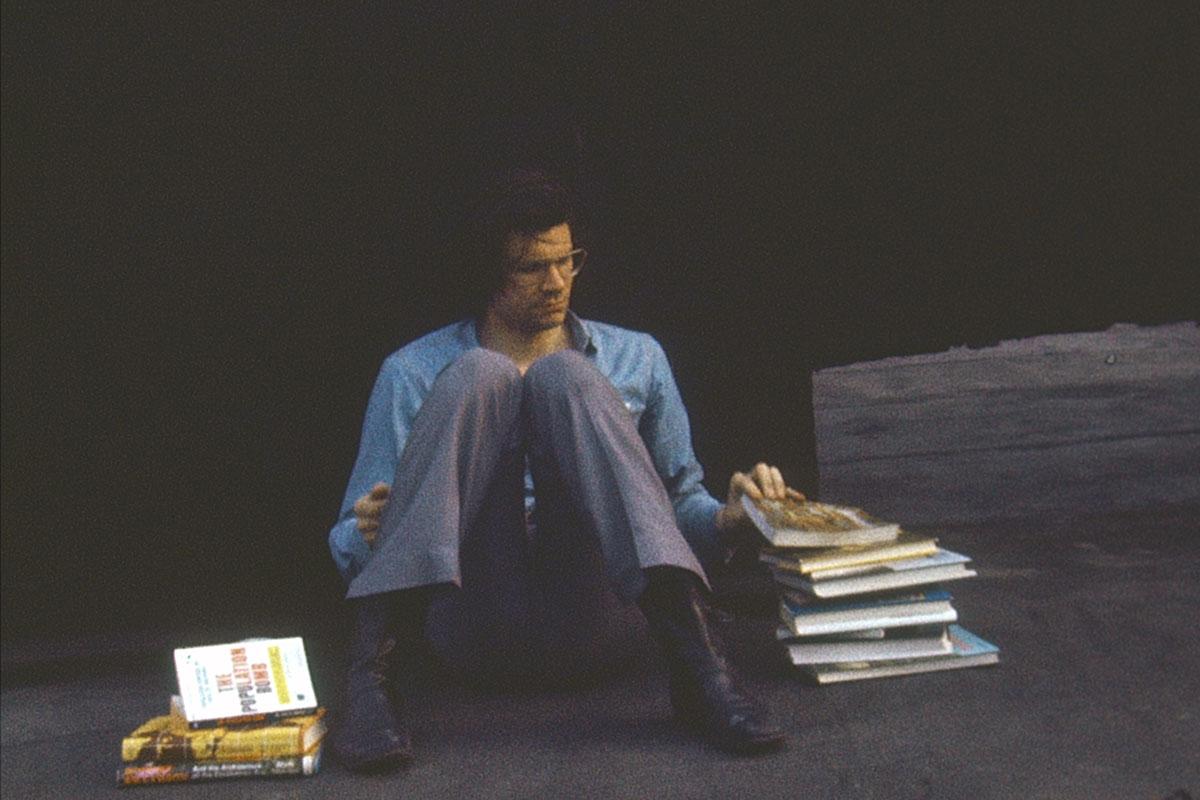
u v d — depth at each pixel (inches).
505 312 101.8
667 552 83.0
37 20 120.8
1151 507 165.9
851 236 136.5
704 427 134.7
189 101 125.2
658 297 133.5
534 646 95.5
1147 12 133.1
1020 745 78.9
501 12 125.1
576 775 79.7
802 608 93.3
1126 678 92.4
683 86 129.3
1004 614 115.7
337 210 129.0
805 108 132.2
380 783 80.7
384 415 100.8
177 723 86.3
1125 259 144.3
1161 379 246.1
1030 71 135.1
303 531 133.2
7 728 103.8
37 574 130.7
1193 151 138.1
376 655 85.3
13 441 130.3
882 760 77.9
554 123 127.6
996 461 197.3
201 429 132.3
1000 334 146.2
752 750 80.5
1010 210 139.5
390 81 125.9
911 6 130.2
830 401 246.5
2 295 128.4
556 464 88.2
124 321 130.1
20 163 125.3
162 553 132.3
